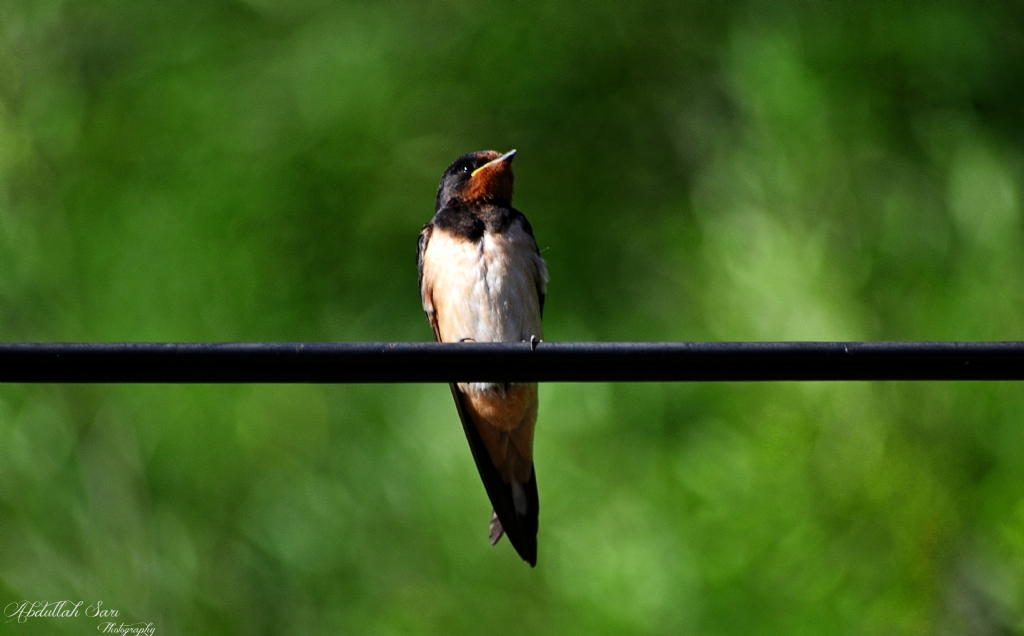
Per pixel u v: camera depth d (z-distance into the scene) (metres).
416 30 16.02
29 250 14.49
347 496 13.13
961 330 11.69
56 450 13.43
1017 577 10.82
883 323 11.73
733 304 12.00
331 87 15.46
